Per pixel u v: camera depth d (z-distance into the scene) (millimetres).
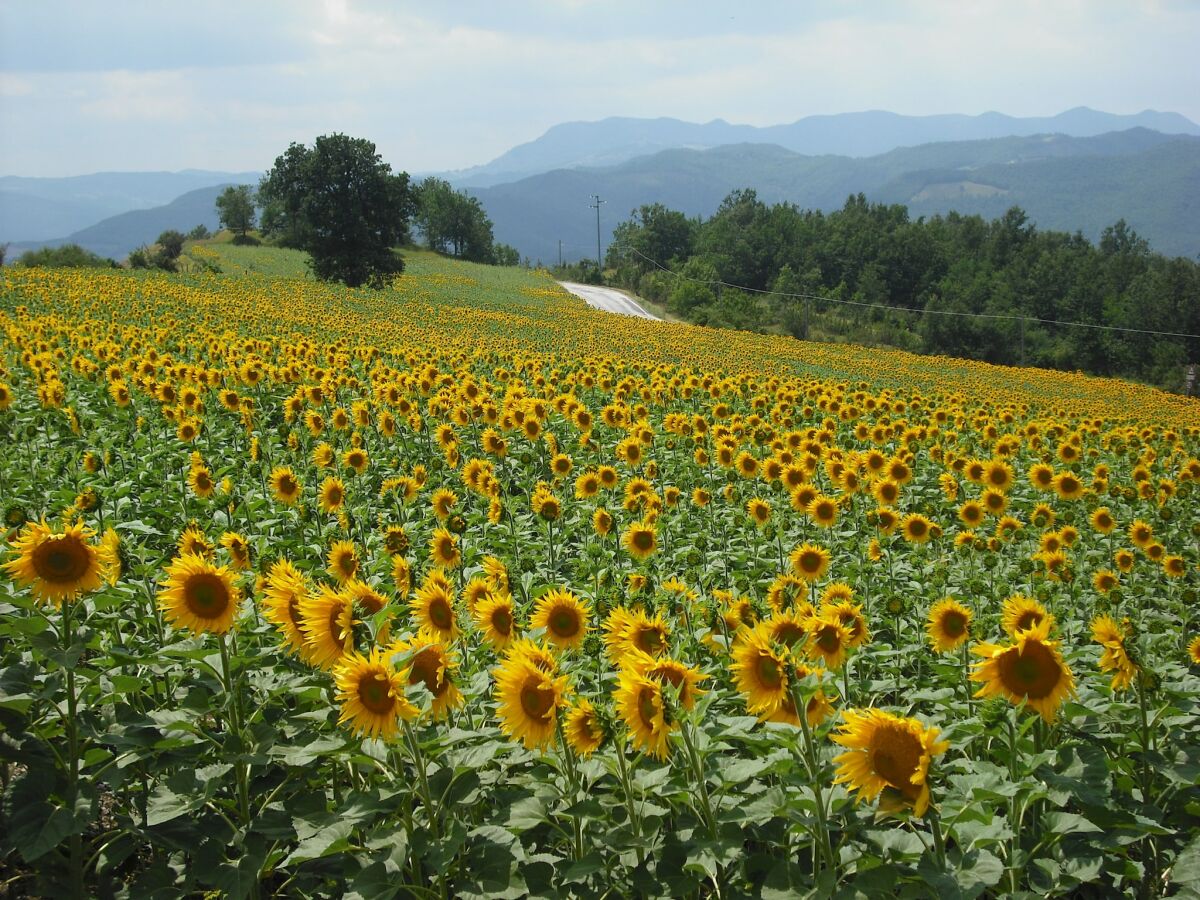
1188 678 6090
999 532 10656
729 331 69375
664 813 4484
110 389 15172
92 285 39562
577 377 21297
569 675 5027
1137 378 119875
